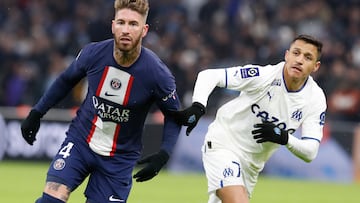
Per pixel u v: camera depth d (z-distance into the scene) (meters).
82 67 22.06
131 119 22.17
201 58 61.06
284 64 23.64
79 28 63.84
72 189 22.12
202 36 64.50
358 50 65.69
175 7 67.44
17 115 53.59
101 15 64.69
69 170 22.11
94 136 22.27
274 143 23.98
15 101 60.44
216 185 23.81
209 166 24.17
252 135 24.02
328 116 58.59
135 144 22.64
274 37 64.88
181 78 59.69
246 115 23.92
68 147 22.42
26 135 23.06
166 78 21.94
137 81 21.78
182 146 53.66
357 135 54.34
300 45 23.08
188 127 22.67
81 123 22.45
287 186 48.72
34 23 65.69
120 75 21.75
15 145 53.47
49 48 62.53
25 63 61.78
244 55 62.69
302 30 66.00
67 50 62.75
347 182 53.88
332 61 62.97
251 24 65.69
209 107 56.34
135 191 42.19
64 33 64.50
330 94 59.19
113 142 22.30
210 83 23.27
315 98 23.80
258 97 23.67
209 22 65.75
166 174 52.81
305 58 23.05
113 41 21.95
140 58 21.75
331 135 54.41
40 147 53.31
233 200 23.33
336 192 46.66
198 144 53.53
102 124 22.16
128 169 22.59
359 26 68.25
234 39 64.31
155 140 53.03
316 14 67.31
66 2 67.50
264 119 23.81
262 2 67.62
